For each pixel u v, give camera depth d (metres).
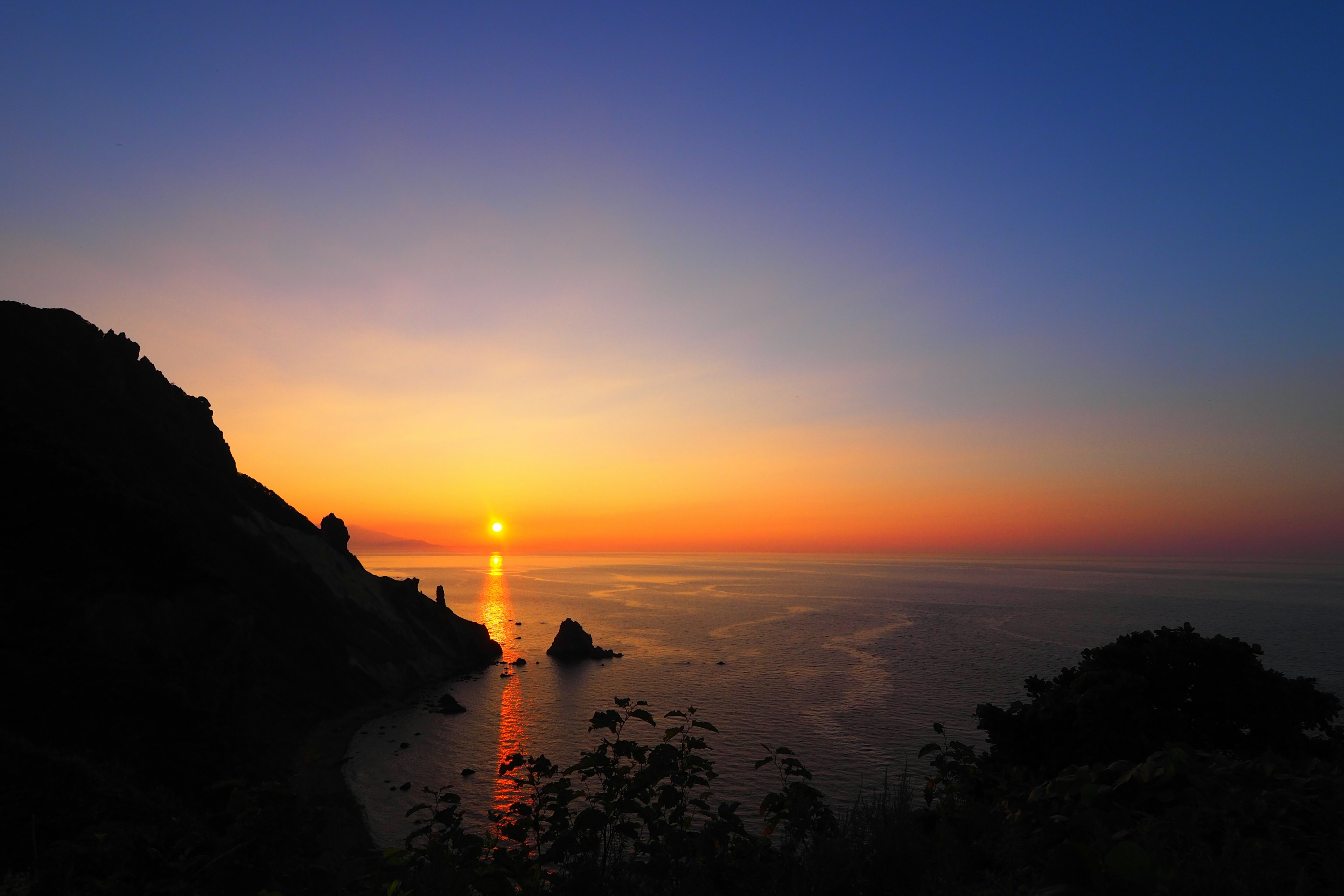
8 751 21.22
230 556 73.75
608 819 6.87
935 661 106.31
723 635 136.25
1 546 38.44
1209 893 4.70
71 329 78.44
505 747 58.84
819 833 6.88
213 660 44.94
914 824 6.99
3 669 31.70
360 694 72.19
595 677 93.56
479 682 88.56
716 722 67.19
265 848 6.43
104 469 63.94
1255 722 22.55
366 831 39.00
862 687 86.38
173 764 32.75
